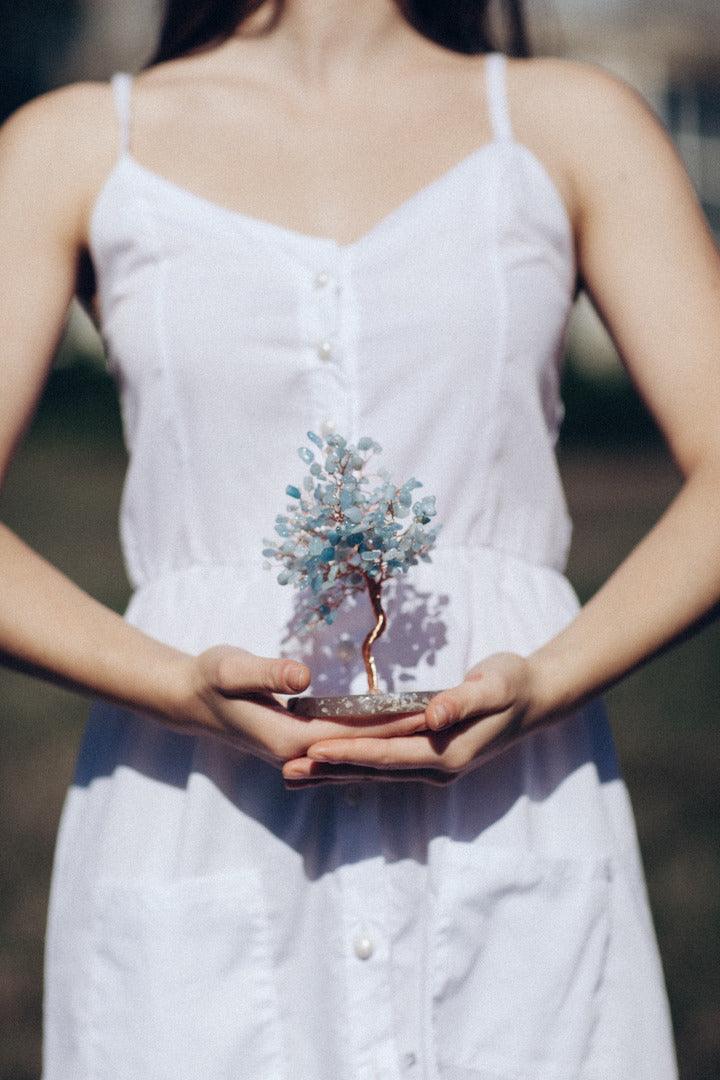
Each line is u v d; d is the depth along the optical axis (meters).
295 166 1.22
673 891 2.90
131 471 1.24
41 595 1.13
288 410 1.18
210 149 1.23
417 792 1.15
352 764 1.06
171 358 1.19
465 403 1.18
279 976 1.14
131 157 1.23
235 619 1.18
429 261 1.18
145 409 1.21
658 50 14.59
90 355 10.89
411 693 1.04
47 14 14.10
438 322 1.18
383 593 1.17
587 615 1.12
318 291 1.17
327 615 1.09
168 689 1.09
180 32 1.31
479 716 1.05
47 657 1.12
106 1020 1.13
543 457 1.21
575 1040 1.12
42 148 1.23
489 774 1.15
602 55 14.61
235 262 1.19
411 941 1.14
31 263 1.21
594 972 1.13
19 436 1.20
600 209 1.21
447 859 1.13
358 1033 1.12
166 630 1.19
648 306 1.19
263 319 1.18
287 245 1.19
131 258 1.21
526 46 1.38
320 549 1.06
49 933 1.21
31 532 6.91
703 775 3.59
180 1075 1.11
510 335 1.18
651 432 10.63
